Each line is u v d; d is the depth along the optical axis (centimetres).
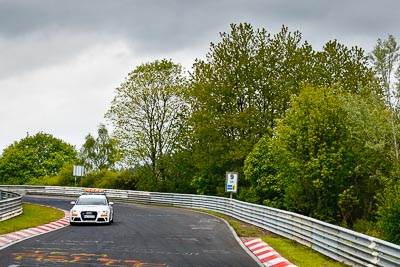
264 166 3825
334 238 1484
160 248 1630
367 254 1260
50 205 3891
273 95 4275
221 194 4459
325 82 4181
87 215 2436
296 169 3300
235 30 4459
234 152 4203
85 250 1542
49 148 9169
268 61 4344
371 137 3145
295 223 1906
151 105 4978
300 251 1642
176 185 5156
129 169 5184
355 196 3316
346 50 4247
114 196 4959
